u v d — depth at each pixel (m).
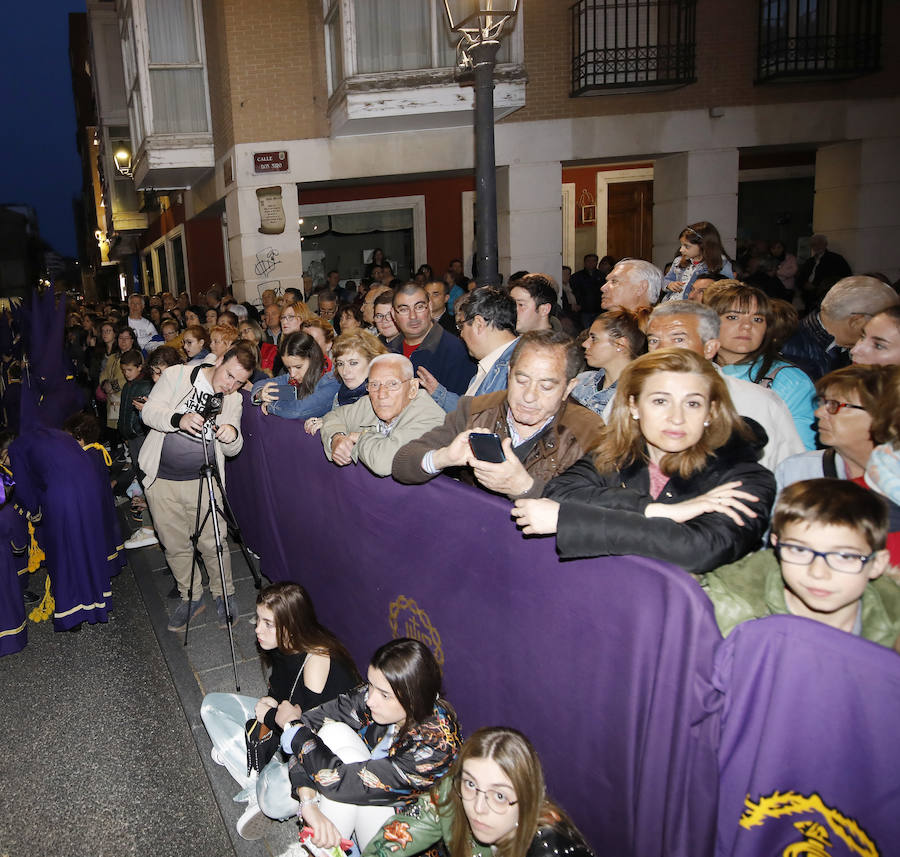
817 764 1.47
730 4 10.50
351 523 3.42
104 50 22.09
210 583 4.80
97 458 5.32
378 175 10.93
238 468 5.50
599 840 2.05
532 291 3.75
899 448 1.89
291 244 10.93
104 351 11.08
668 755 1.73
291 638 3.01
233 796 3.21
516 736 1.92
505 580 2.31
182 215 16.69
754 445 1.98
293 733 2.62
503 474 2.24
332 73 10.35
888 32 10.70
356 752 2.57
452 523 2.56
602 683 1.95
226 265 16.30
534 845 1.88
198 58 12.10
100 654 4.57
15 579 4.59
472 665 2.56
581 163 11.55
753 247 10.90
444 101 9.70
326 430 3.59
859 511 1.52
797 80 10.59
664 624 1.72
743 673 1.57
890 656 1.34
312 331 5.62
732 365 2.91
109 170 22.95
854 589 1.54
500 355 3.37
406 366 3.05
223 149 11.53
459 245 13.86
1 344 7.73
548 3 10.44
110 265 36.47
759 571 1.84
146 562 5.93
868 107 10.90
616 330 3.01
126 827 3.11
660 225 11.73
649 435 1.97
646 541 1.77
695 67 10.58
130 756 3.57
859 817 1.41
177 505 4.56
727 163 10.92
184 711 3.84
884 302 2.98
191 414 4.14
